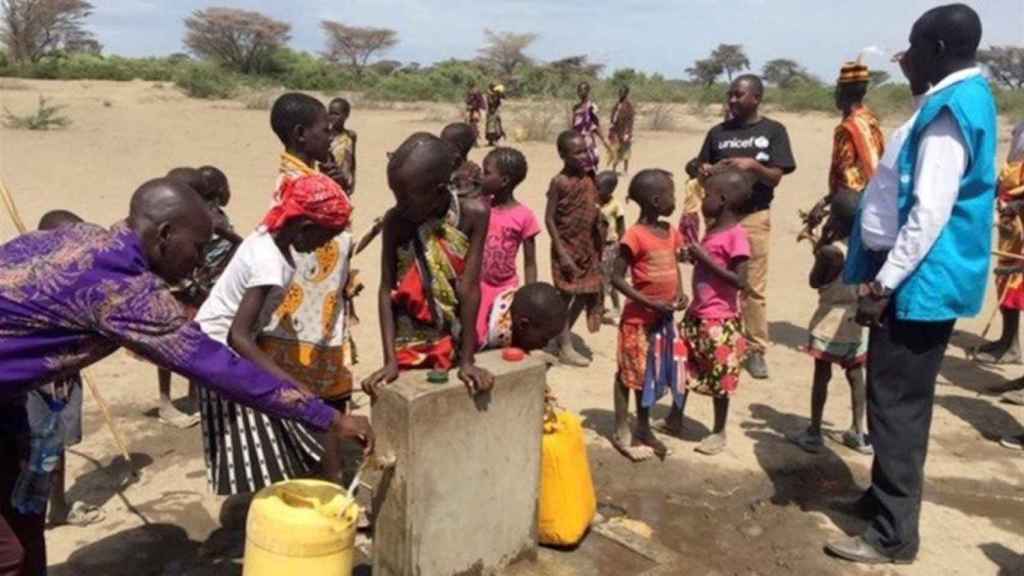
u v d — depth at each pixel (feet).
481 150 74.69
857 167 20.38
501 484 11.91
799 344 24.34
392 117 107.45
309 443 12.15
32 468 9.85
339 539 9.52
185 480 15.20
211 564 12.67
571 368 21.80
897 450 13.14
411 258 11.85
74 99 111.75
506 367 11.73
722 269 15.96
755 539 14.08
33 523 10.06
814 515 14.88
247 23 181.27
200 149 65.36
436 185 11.00
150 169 53.21
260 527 9.45
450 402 11.01
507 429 11.77
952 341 24.89
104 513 13.98
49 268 8.22
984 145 12.03
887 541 13.33
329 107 23.76
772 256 35.32
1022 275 21.93
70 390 10.64
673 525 14.43
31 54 174.09
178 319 8.57
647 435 17.02
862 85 20.71
